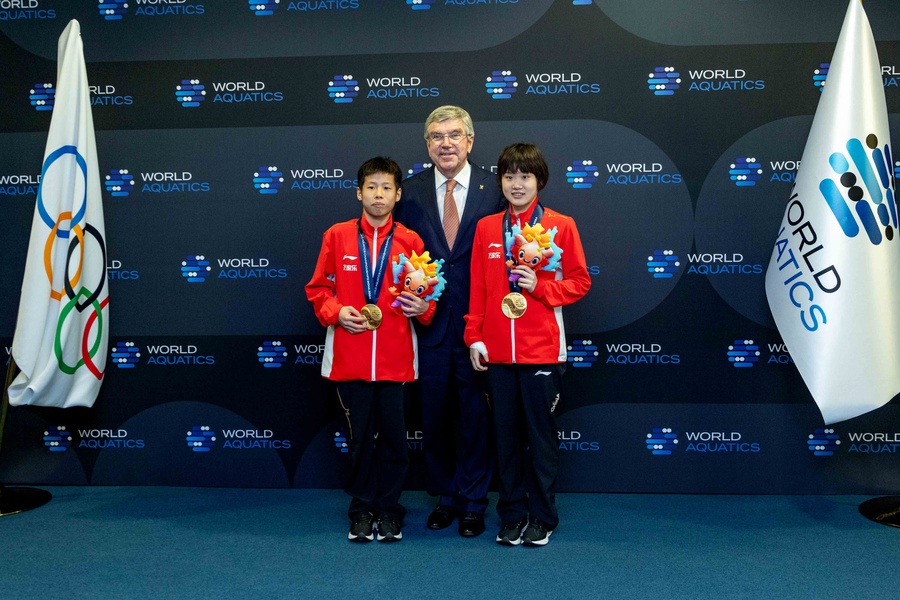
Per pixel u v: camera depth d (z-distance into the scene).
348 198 3.02
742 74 2.92
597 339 2.98
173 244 3.07
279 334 3.05
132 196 3.07
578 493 2.99
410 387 2.58
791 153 2.92
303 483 3.06
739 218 2.94
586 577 2.13
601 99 2.95
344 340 2.43
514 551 2.35
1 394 3.11
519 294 2.33
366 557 2.30
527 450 2.45
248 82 3.03
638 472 2.99
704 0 2.92
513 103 2.96
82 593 2.04
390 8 2.99
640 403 2.98
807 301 2.61
